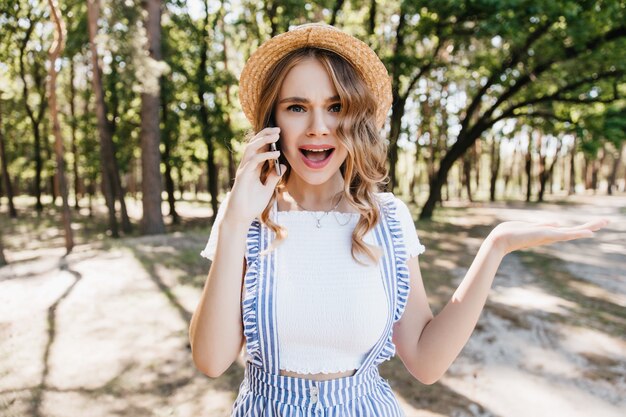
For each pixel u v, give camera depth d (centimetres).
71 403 386
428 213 1770
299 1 1343
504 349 495
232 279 116
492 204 2902
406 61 1422
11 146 2655
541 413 374
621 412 375
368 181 130
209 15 1784
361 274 126
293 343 123
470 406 383
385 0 1449
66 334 535
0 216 2312
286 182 145
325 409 123
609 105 1355
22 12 1848
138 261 909
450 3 1109
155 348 496
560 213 2162
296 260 126
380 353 131
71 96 2062
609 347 499
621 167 5016
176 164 1869
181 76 1734
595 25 1164
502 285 766
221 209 137
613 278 819
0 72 2184
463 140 1662
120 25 1166
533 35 1237
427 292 720
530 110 1678
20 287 739
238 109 1839
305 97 125
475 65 1489
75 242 1453
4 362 461
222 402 390
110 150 1520
